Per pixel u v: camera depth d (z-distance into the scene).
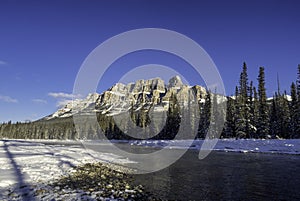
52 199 8.98
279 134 50.31
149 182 13.66
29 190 10.04
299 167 19.41
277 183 13.50
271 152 32.78
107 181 13.41
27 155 21.55
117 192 10.89
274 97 58.72
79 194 9.95
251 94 52.72
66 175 13.91
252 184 13.30
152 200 9.88
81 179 13.29
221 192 11.53
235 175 16.05
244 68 53.25
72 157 22.77
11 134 128.38
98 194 10.20
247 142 39.78
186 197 10.60
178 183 13.48
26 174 13.01
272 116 55.38
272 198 10.60
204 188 12.33
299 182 13.74
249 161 23.75
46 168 15.47
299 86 46.97
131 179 14.48
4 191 9.70
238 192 11.57
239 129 48.03
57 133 107.06
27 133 121.25
